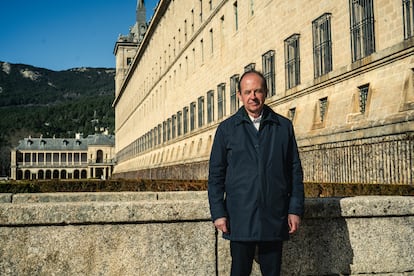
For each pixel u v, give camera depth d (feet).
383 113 46.16
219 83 118.21
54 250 16.08
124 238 16.49
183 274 16.71
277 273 14.33
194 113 145.89
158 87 214.07
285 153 14.20
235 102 104.63
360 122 49.57
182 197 39.88
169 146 183.21
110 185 53.01
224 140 14.26
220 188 14.17
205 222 16.99
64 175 510.17
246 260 14.17
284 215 14.02
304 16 70.03
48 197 39.04
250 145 13.89
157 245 16.63
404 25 45.88
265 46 86.58
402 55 45.06
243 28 99.55
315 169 58.08
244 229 13.58
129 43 405.80
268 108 14.60
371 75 50.80
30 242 15.98
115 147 465.47
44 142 514.68
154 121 224.12
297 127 65.62
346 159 51.49
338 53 59.82
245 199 13.65
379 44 50.83
